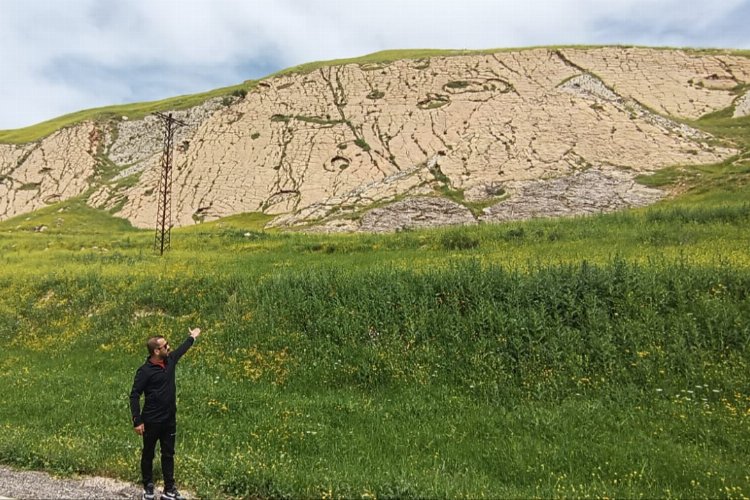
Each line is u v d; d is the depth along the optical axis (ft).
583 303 40.88
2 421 35.29
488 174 135.64
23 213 199.00
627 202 106.93
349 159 167.53
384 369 39.37
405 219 113.39
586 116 158.92
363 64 221.25
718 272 42.50
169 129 101.40
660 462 25.27
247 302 54.54
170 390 23.52
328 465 25.99
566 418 30.53
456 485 22.81
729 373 32.99
